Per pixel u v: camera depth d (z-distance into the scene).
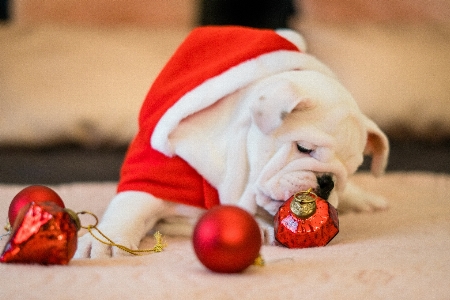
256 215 1.01
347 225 1.09
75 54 1.77
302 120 0.96
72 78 1.72
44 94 1.69
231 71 1.03
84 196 1.28
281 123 0.93
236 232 0.79
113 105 1.70
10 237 0.83
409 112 1.85
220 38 1.10
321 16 2.05
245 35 1.10
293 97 0.93
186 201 1.02
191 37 1.12
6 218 1.09
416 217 1.13
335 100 0.98
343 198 1.19
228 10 2.18
